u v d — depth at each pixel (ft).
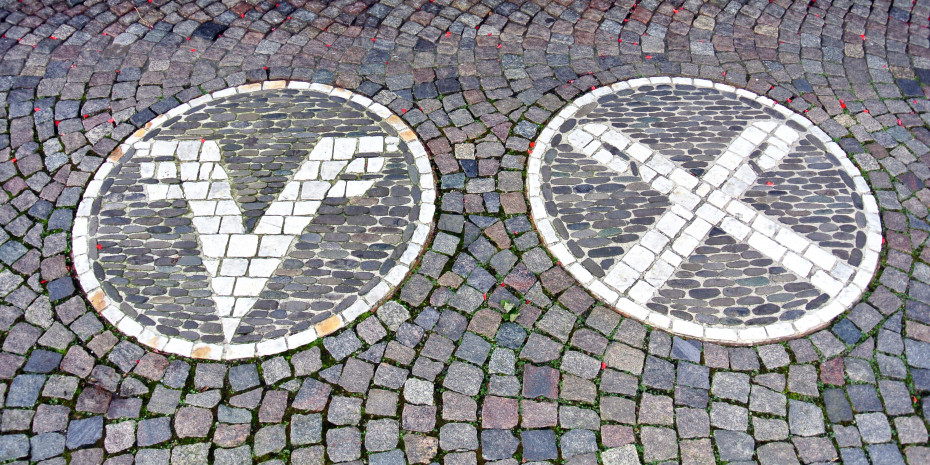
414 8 24.79
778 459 15.11
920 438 15.40
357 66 22.77
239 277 17.75
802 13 24.89
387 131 20.92
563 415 15.67
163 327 16.88
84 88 21.84
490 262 18.13
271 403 15.78
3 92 21.65
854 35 24.21
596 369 16.34
